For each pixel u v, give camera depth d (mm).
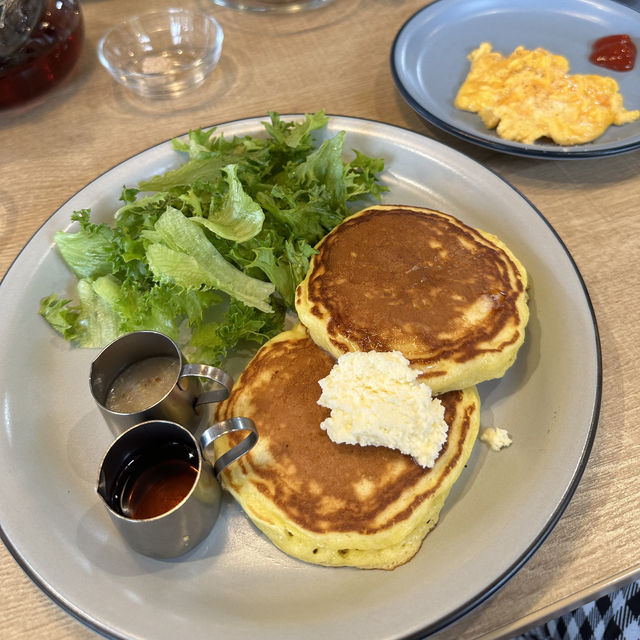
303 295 292
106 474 243
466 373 262
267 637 221
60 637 235
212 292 319
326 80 425
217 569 248
